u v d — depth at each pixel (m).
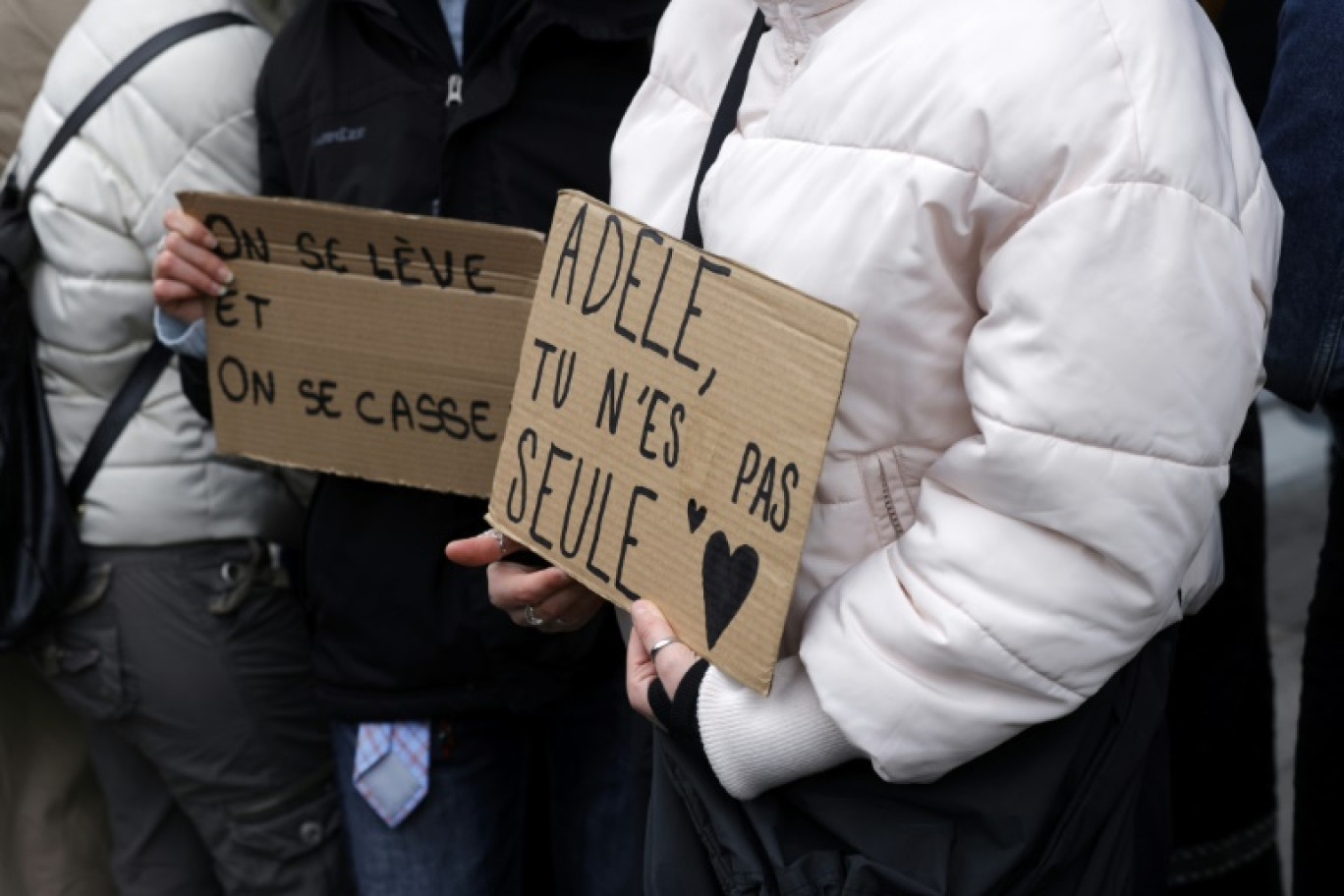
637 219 2.90
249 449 4.01
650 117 3.18
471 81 3.91
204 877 5.19
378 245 3.68
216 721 4.70
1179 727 4.25
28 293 4.53
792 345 2.57
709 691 2.78
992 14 2.52
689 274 2.75
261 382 3.94
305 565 4.27
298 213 3.71
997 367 2.48
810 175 2.67
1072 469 2.44
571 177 4.00
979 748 2.59
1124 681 2.77
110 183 4.34
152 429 4.52
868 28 2.66
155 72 4.30
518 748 4.39
